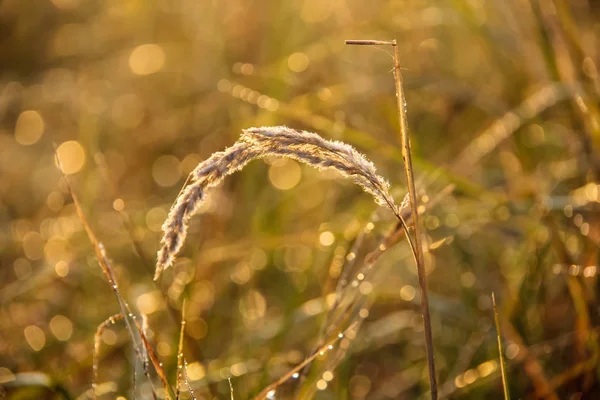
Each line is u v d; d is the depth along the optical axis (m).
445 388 1.11
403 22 1.58
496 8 1.40
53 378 1.06
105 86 2.01
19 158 1.95
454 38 1.68
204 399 1.11
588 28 1.49
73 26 2.39
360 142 1.17
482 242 1.32
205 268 1.26
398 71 0.89
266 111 1.38
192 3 1.96
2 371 1.17
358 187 1.42
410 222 1.01
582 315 1.09
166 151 1.81
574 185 1.24
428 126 1.56
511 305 1.13
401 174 1.37
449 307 1.18
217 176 0.85
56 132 2.02
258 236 1.31
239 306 1.25
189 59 1.94
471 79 1.60
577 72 1.18
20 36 2.39
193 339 1.13
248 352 1.14
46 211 1.71
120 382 1.17
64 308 1.38
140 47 2.03
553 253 1.17
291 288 1.28
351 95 1.49
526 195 1.18
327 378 1.04
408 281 1.30
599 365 1.08
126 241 1.41
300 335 1.20
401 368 1.21
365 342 1.17
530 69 1.35
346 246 1.16
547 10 1.19
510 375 1.12
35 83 2.17
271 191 1.46
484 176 1.35
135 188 1.74
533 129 1.34
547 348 1.11
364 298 1.12
